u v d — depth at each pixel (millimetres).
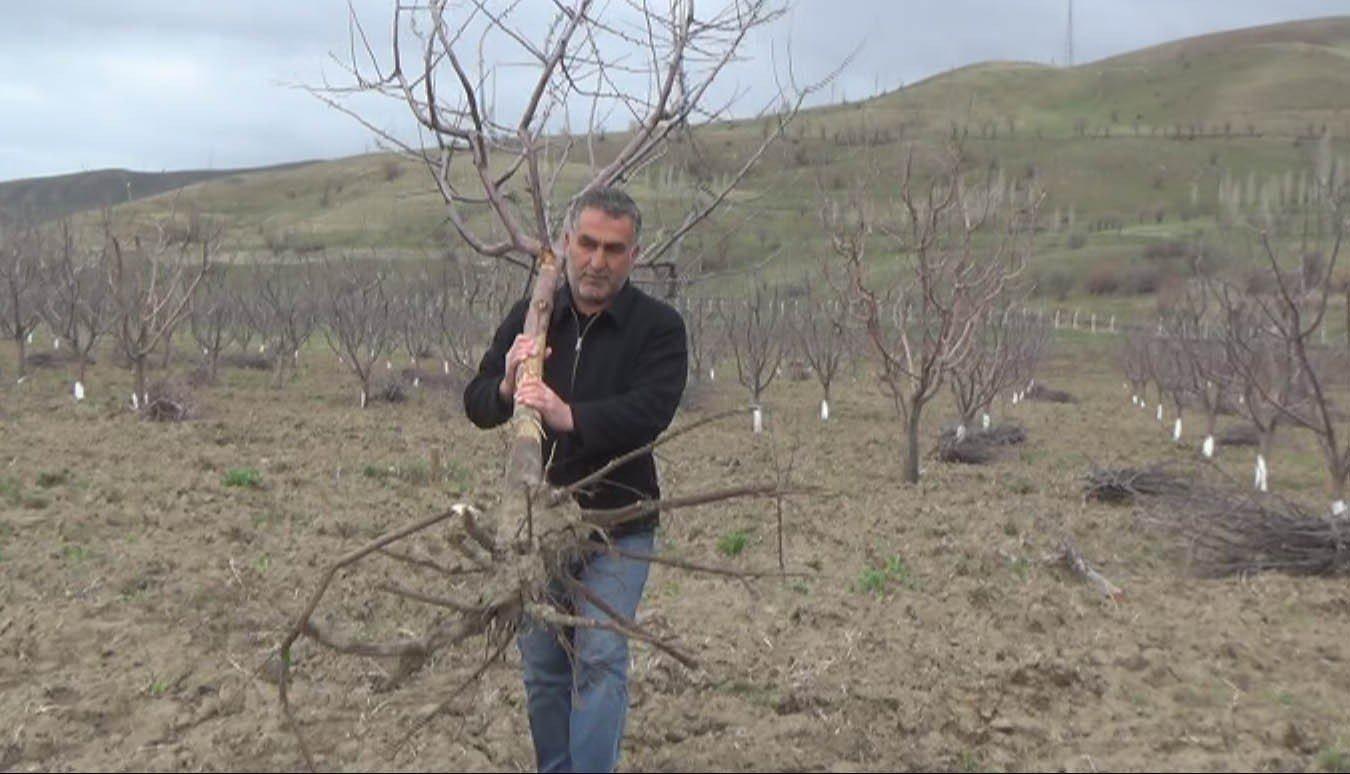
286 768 4656
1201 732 5250
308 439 14562
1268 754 4984
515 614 3504
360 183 104062
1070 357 37094
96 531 8633
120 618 6457
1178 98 160625
